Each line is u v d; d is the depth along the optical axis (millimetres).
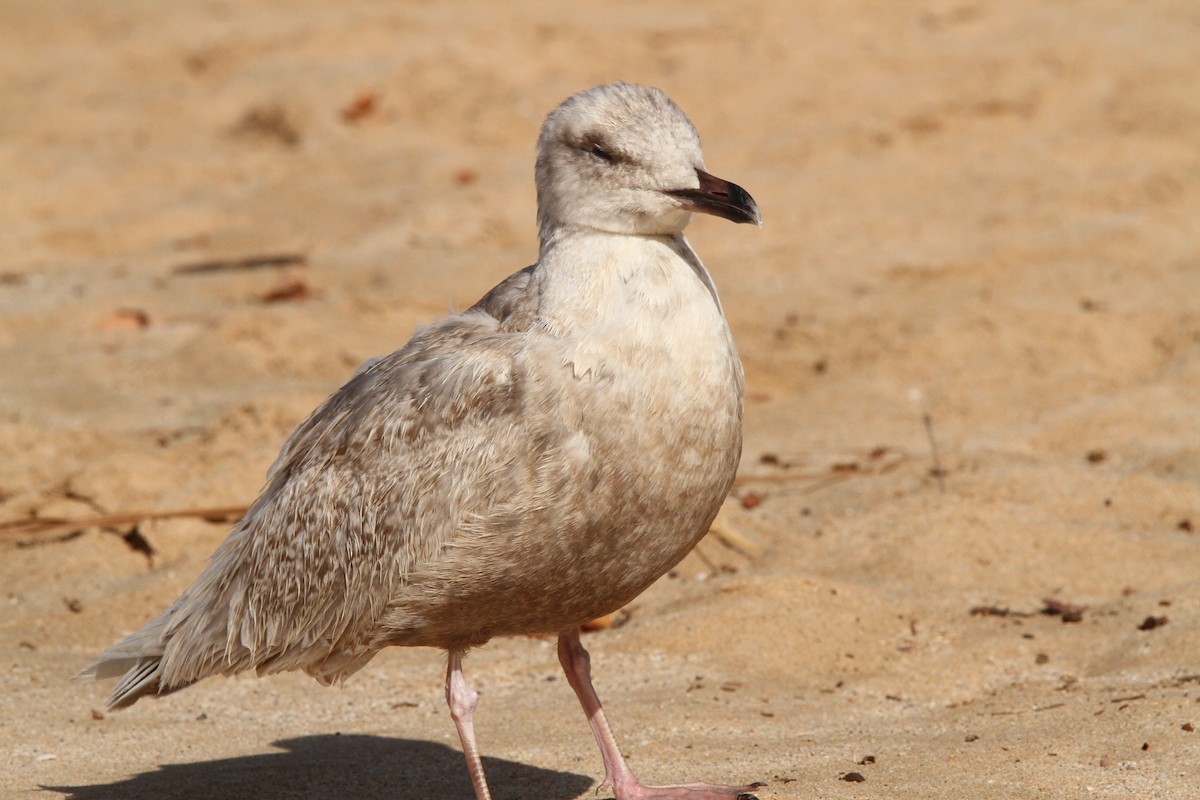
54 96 27203
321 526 7496
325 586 7512
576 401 7051
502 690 9680
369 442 7430
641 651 10086
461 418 7219
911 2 28766
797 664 9836
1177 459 12961
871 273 18016
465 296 17656
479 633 7621
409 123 24625
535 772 8281
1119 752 7914
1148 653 9531
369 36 28344
